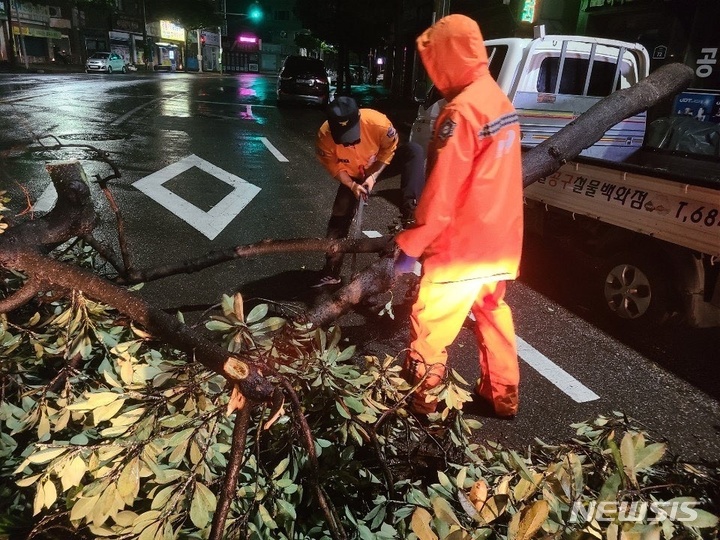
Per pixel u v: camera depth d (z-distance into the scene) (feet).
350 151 12.75
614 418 7.31
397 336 12.61
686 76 13.28
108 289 6.23
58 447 5.11
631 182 12.34
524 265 17.34
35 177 23.99
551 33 43.19
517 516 4.62
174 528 5.65
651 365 11.84
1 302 6.93
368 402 6.84
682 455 9.09
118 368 6.75
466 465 6.97
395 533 5.48
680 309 12.30
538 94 18.99
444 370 8.48
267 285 14.85
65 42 154.81
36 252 6.84
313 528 5.86
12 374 7.14
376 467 7.27
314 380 6.84
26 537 5.52
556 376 11.30
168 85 94.22
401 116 59.16
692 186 10.86
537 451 8.21
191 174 27.63
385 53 115.24
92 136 35.86
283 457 6.77
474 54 7.21
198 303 13.60
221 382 6.07
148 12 185.98
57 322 6.97
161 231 18.95
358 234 13.07
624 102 12.23
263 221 20.79
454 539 4.48
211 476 5.80
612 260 13.62
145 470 5.24
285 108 64.95
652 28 33.63
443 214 7.28
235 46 252.62
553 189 14.75
